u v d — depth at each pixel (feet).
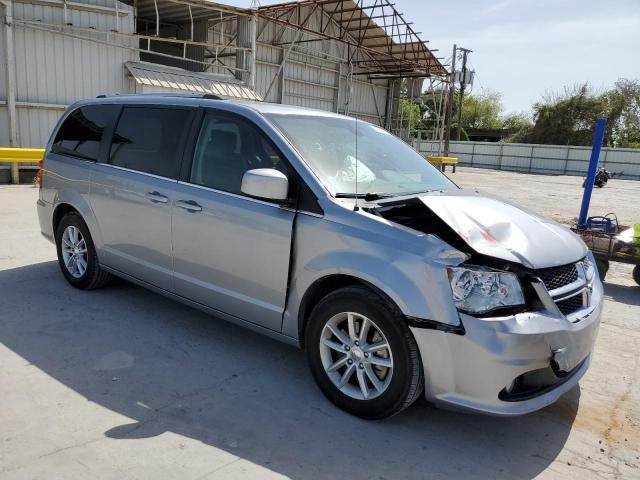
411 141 104.53
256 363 12.37
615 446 9.98
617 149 119.34
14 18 42.39
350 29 85.61
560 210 47.47
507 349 8.69
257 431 9.64
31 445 8.77
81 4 45.47
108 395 10.55
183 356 12.50
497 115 249.34
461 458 9.30
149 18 64.90
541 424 10.60
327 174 11.25
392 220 10.84
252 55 59.72
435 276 9.02
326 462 8.89
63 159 16.44
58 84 45.78
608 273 23.97
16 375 11.08
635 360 13.99
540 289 9.20
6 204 30.94
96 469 8.28
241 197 11.68
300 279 10.67
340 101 89.20
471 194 12.85
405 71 90.02
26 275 17.66
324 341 10.52
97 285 16.19
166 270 13.38
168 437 9.27
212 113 12.85
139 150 14.16
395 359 9.46
